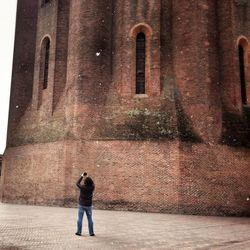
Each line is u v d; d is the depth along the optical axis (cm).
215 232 1280
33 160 2531
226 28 2434
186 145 2139
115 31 2509
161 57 2380
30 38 2980
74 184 2245
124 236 1099
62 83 2611
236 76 2392
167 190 2094
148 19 2434
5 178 2798
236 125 2288
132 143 2202
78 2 2538
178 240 1054
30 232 1132
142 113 2291
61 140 2355
